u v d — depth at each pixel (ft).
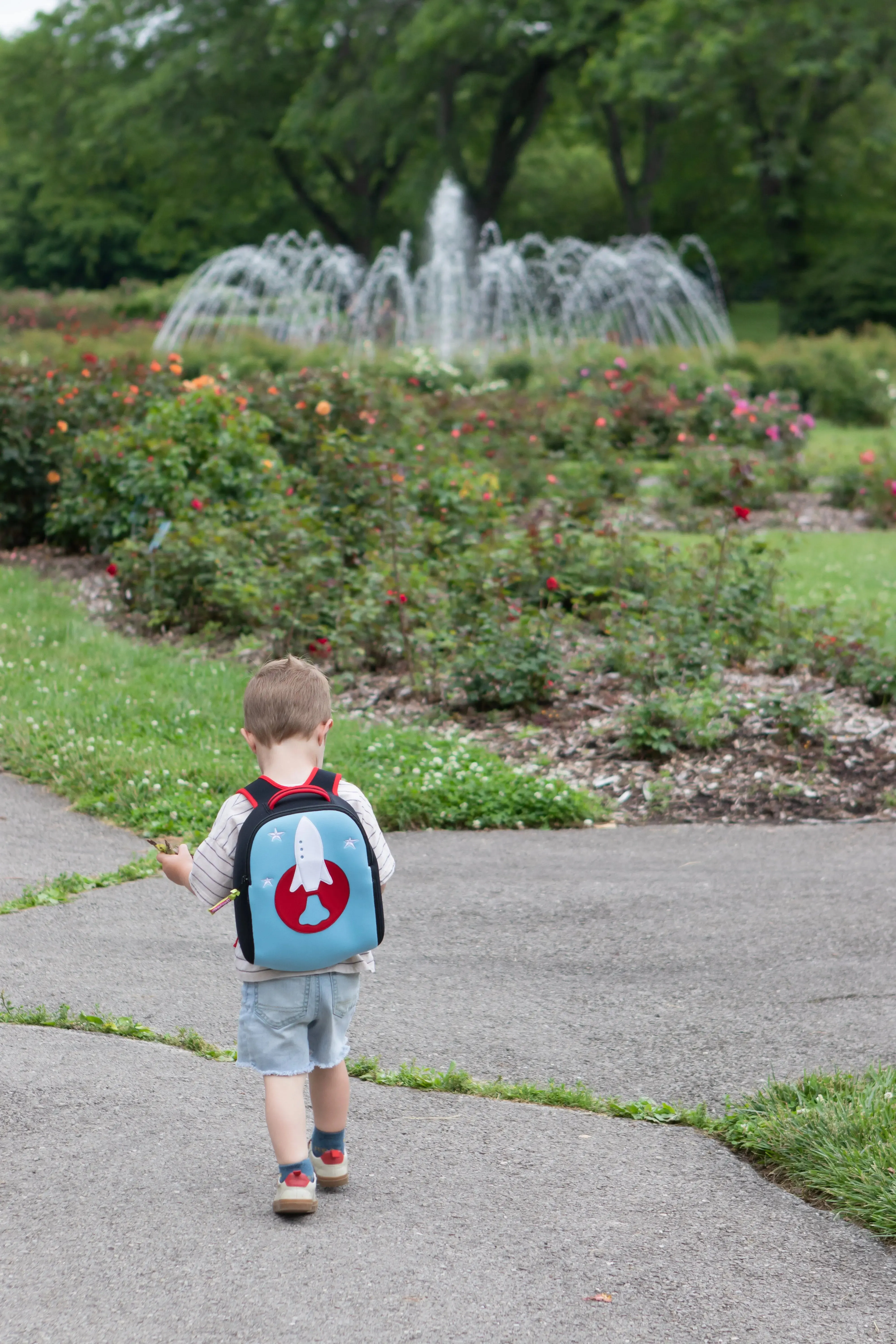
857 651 30.94
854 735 27.50
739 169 147.23
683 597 33.81
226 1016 15.58
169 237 199.62
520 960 17.75
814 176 153.17
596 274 138.82
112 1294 9.62
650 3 136.67
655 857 22.39
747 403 66.18
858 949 17.89
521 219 206.08
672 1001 16.31
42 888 20.11
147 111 164.96
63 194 203.21
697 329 129.29
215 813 23.17
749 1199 11.44
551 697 30.04
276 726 10.90
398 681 31.76
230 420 42.32
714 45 127.85
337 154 178.19
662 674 29.96
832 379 93.45
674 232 196.54
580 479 55.26
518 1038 15.20
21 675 30.83
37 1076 13.41
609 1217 11.04
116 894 20.20
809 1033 15.23
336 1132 11.35
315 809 10.54
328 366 78.43
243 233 214.48
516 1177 11.71
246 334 102.53
